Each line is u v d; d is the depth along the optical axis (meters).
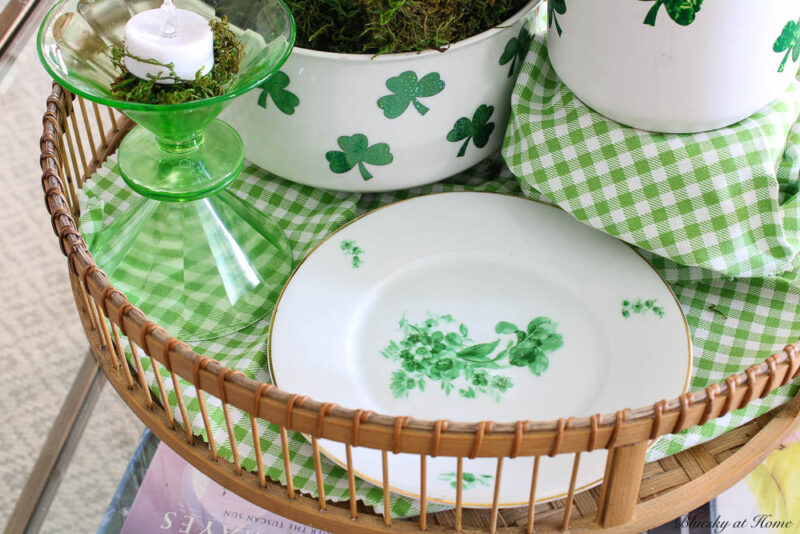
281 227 0.65
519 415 0.53
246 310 0.60
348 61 0.53
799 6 0.49
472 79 0.57
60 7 0.55
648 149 0.55
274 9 0.55
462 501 0.48
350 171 0.61
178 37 0.51
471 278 0.60
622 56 0.51
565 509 0.47
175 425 0.53
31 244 0.70
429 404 0.54
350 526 0.49
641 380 0.53
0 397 0.65
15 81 0.70
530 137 0.59
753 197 0.54
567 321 0.58
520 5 0.59
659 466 0.53
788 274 0.59
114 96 0.51
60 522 0.61
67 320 0.68
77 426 0.65
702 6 0.47
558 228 0.62
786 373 0.44
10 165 0.70
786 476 0.61
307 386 0.53
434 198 0.63
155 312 0.59
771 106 0.57
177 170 0.57
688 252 0.55
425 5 0.54
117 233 0.62
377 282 0.59
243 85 0.50
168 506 0.61
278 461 0.52
